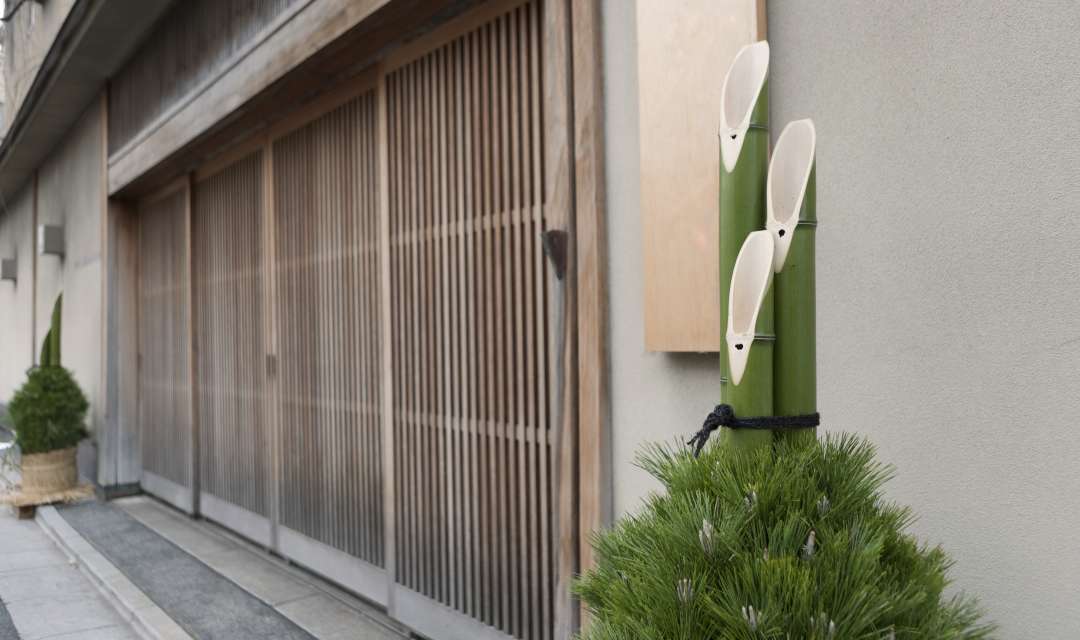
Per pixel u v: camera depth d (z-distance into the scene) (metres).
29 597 4.40
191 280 5.97
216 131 4.99
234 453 5.40
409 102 3.56
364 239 3.95
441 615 3.30
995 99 1.47
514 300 2.95
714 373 2.02
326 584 4.28
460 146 3.22
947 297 1.54
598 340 2.34
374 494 3.85
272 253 4.84
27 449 6.74
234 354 5.40
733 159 1.21
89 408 7.50
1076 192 1.37
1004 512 1.46
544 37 2.63
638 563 1.12
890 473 1.62
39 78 7.09
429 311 3.42
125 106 6.62
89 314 7.59
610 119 2.35
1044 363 1.41
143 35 5.99
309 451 4.45
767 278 1.14
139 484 7.06
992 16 1.48
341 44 3.55
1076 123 1.37
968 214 1.51
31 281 10.69
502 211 3.00
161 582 4.38
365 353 3.93
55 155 9.15
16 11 7.91
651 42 2.08
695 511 1.08
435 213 3.38
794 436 1.17
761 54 1.21
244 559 4.85
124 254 7.11
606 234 2.36
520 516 2.89
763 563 0.96
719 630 0.97
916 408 1.59
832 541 1.00
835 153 1.74
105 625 3.96
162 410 6.63
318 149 4.36
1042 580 1.40
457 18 3.20
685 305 2.00
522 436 2.87
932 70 1.57
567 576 2.45
